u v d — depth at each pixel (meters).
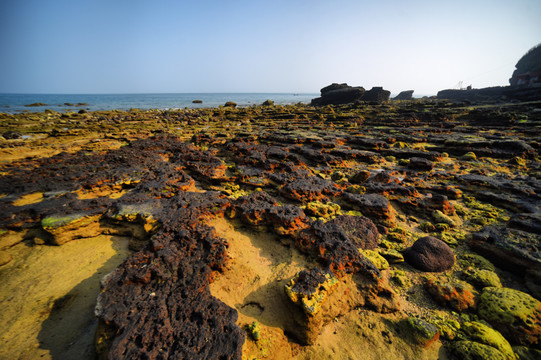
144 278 5.25
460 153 18.69
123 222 8.36
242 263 6.62
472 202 10.82
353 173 14.83
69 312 5.65
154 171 12.73
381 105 54.41
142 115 45.47
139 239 7.90
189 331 4.30
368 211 9.37
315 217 9.33
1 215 8.16
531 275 6.22
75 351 4.75
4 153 16.48
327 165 15.90
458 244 8.02
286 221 7.56
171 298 4.90
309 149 18.33
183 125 36.47
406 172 14.55
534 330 4.78
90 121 36.25
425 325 4.98
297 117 43.28
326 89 86.19
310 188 10.58
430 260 6.80
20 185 10.63
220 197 9.29
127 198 9.15
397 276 6.47
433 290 5.95
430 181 13.09
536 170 14.45
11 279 6.61
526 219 7.90
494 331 4.89
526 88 60.84
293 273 6.20
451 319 5.37
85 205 8.72
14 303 5.87
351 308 5.61
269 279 6.20
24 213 8.41
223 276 6.05
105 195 10.89
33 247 7.85
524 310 5.05
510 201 9.97
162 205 8.84
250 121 42.19
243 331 4.41
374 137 22.97
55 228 7.75
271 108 60.88
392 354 4.74
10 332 5.18
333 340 5.00
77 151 17.58
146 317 4.50
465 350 4.54
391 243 7.88
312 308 4.78
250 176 12.86
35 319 5.48
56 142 21.17
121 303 4.80
